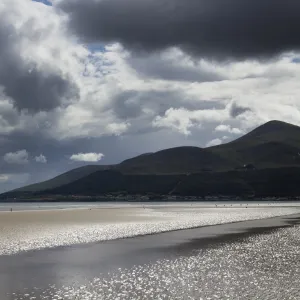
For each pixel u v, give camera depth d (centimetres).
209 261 3806
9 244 4822
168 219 9400
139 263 3712
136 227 7156
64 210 14588
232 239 5484
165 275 3212
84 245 4856
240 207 19112
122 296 2608
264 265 3588
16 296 2609
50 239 5284
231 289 2758
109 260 3862
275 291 2694
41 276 3181
